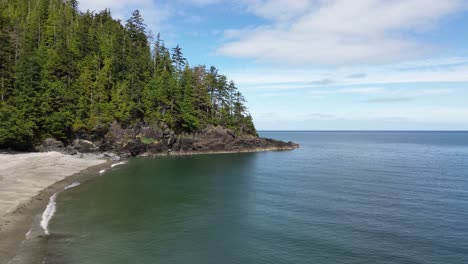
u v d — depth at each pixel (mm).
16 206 34062
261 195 47875
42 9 105312
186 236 29766
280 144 146000
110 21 122938
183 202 42688
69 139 83688
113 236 28781
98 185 51406
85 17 112500
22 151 75875
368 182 60906
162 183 56156
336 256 25984
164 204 41312
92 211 36156
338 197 47188
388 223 34688
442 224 34531
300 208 40438
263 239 29391
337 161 100000
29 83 78375
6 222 29312
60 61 87312
